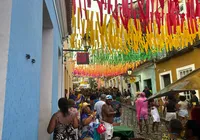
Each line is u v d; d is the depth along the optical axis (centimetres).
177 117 754
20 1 136
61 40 651
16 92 126
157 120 781
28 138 159
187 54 1017
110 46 384
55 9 417
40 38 226
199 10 386
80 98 854
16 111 126
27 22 158
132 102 1781
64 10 534
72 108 384
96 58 980
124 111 1496
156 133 751
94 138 401
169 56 1155
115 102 684
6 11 117
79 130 459
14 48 123
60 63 627
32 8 178
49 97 347
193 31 462
